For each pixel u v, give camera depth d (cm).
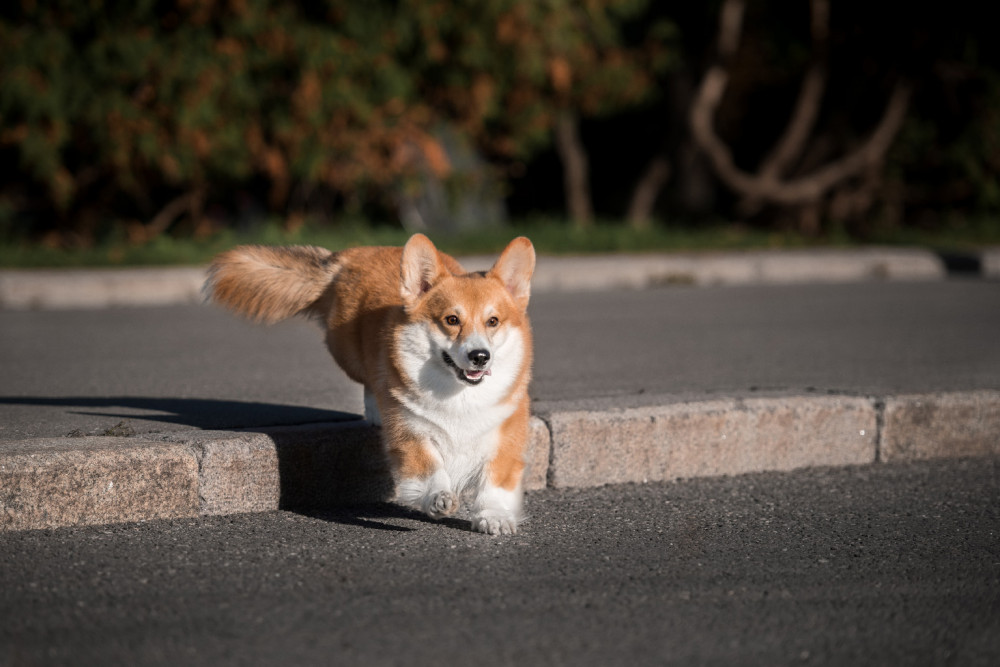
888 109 2614
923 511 657
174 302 1571
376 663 427
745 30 2711
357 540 581
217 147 1923
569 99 2253
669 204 3011
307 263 719
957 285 1812
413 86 2080
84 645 440
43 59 1797
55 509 579
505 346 606
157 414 738
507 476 617
